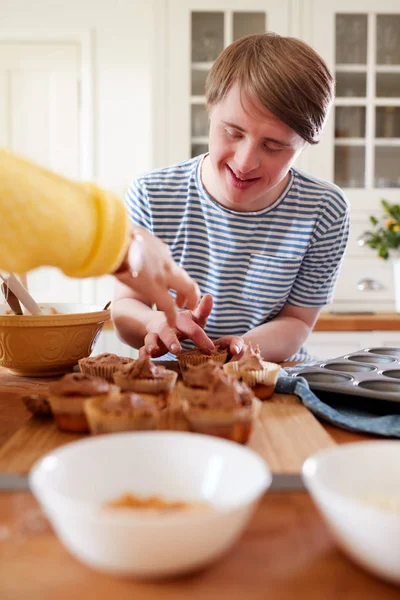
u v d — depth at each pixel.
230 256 1.54
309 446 0.88
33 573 0.54
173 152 2.69
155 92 2.66
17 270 0.78
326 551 0.58
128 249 0.84
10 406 1.09
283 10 2.65
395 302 2.78
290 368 1.27
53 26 3.12
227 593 0.51
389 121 2.75
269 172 1.30
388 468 0.64
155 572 0.52
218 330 1.59
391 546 0.50
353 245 2.77
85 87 3.16
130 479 0.65
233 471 0.62
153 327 1.40
